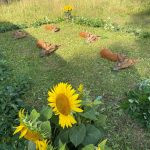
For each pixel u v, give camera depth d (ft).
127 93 3.63
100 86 3.88
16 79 4.15
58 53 4.91
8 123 3.21
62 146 1.98
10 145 2.96
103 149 1.96
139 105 3.31
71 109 2.06
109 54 4.51
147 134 3.06
